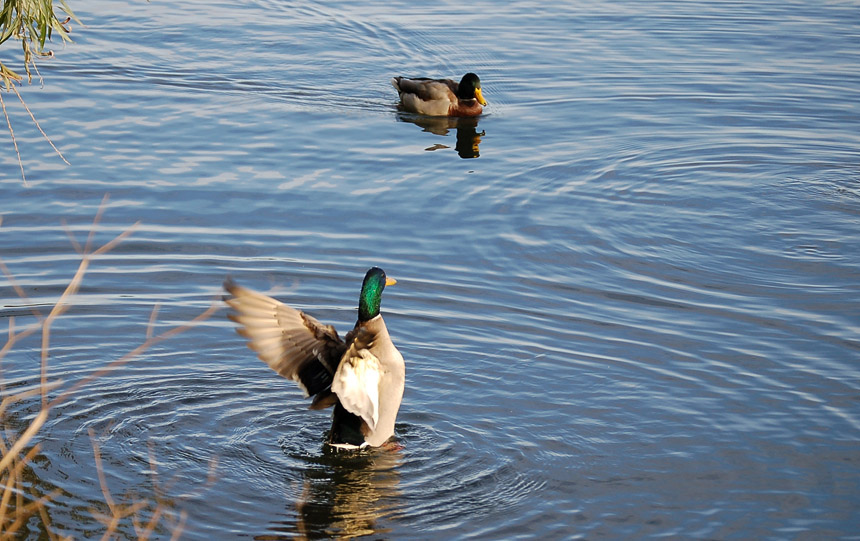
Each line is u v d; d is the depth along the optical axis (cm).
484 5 2244
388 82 1817
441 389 896
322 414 865
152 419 843
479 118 1661
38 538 687
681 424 848
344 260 1143
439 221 1263
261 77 1803
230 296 691
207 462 788
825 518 729
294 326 716
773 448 817
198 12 2139
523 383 908
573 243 1215
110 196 1284
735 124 1638
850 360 957
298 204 1295
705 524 720
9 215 1213
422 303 1052
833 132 1614
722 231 1266
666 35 2059
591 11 2214
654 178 1427
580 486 765
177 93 1698
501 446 815
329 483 763
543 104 1719
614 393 894
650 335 998
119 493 743
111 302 1029
